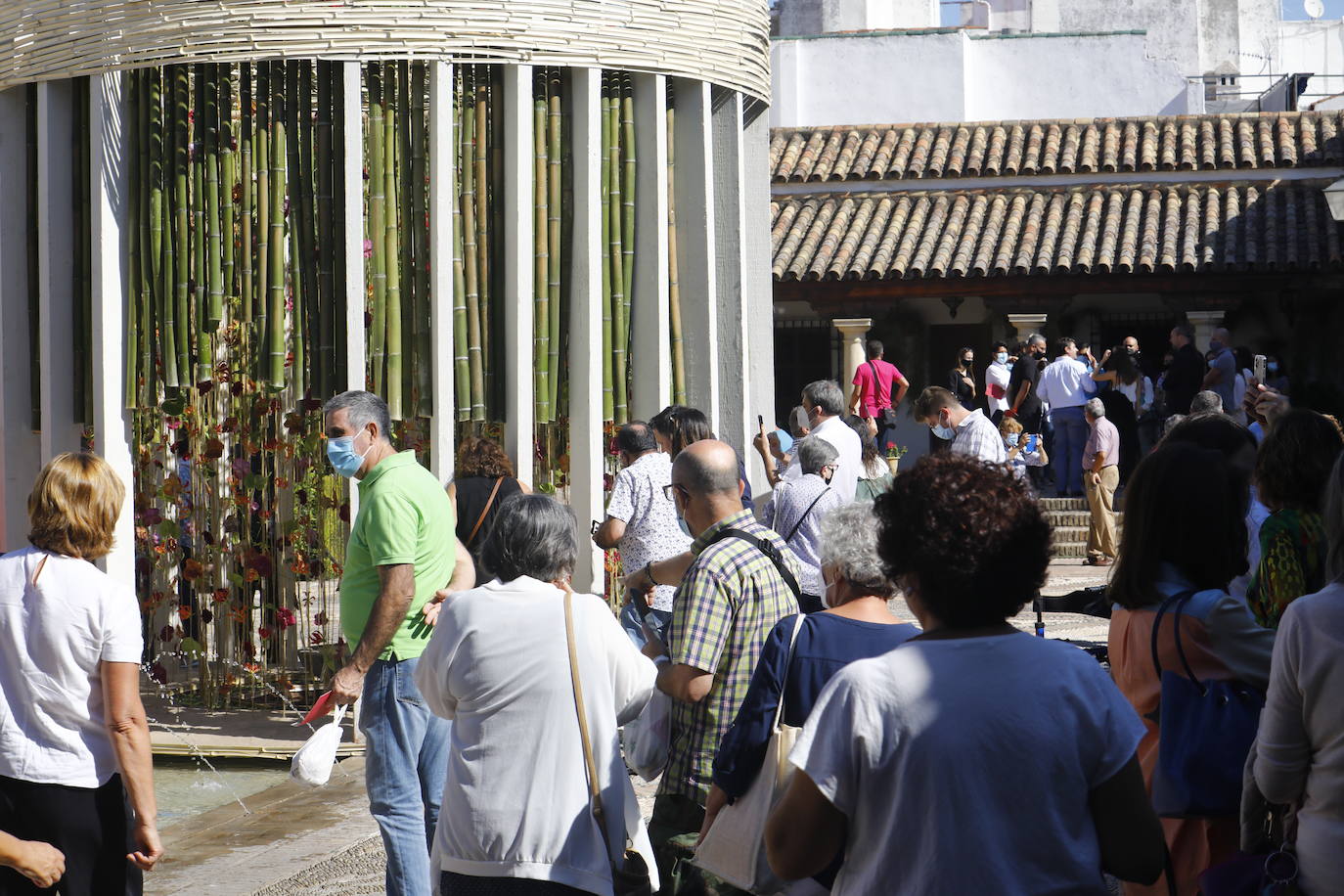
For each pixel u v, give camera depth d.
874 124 24.38
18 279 8.46
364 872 5.71
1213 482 3.71
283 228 7.90
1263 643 3.55
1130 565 3.76
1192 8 34.00
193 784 7.39
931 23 32.91
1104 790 2.62
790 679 3.55
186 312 8.05
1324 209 19.69
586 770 3.82
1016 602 2.65
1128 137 21.75
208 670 9.04
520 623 3.87
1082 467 16.67
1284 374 19.56
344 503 8.45
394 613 4.91
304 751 4.73
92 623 4.01
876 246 20.05
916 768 2.52
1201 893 3.30
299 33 7.56
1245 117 22.06
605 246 8.22
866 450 8.95
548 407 8.02
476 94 7.89
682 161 8.46
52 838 4.00
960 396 18.41
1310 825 3.09
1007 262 19.06
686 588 4.18
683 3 8.23
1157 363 20.06
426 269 7.93
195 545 8.99
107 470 4.16
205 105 7.87
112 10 7.78
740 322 8.79
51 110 8.13
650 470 7.12
